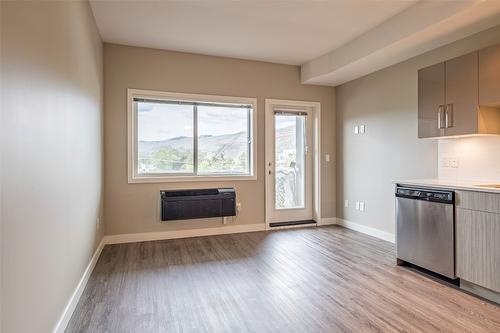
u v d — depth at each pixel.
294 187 5.29
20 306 1.40
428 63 3.67
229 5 3.16
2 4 1.24
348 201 5.08
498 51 2.64
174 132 4.52
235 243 4.18
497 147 3.02
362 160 4.76
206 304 2.44
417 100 3.76
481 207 2.51
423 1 3.03
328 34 3.87
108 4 3.11
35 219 1.59
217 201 4.51
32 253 1.54
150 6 3.16
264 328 2.09
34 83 1.59
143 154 4.39
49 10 1.83
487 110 2.86
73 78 2.40
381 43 3.58
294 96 5.13
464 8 2.65
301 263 3.37
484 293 2.53
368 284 2.81
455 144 3.40
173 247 3.99
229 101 4.73
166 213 4.24
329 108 5.32
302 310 2.33
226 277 2.99
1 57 1.23
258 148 4.93
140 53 4.27
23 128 1.45
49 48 1.83
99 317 2.24
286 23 3.57
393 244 4.10
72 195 2.35
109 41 4.07
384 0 3.06
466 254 2.62
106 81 4.12
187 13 3.32
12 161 1.33
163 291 2.67
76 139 2.49
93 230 3.25
